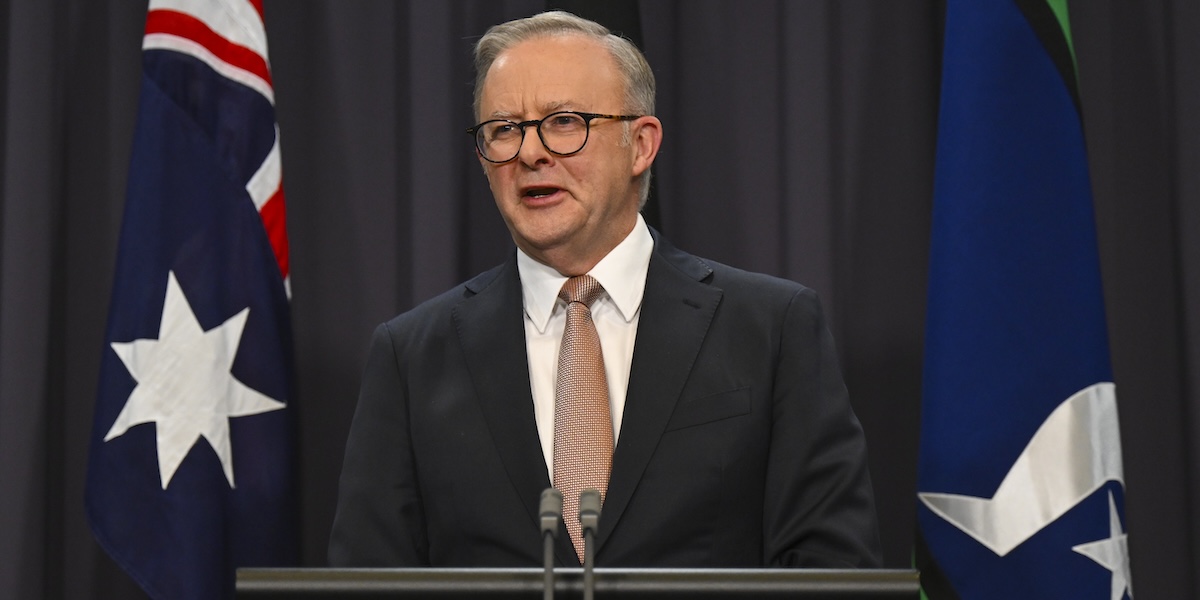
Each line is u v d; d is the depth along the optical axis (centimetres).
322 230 609
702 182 605
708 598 235
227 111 521
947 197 488
